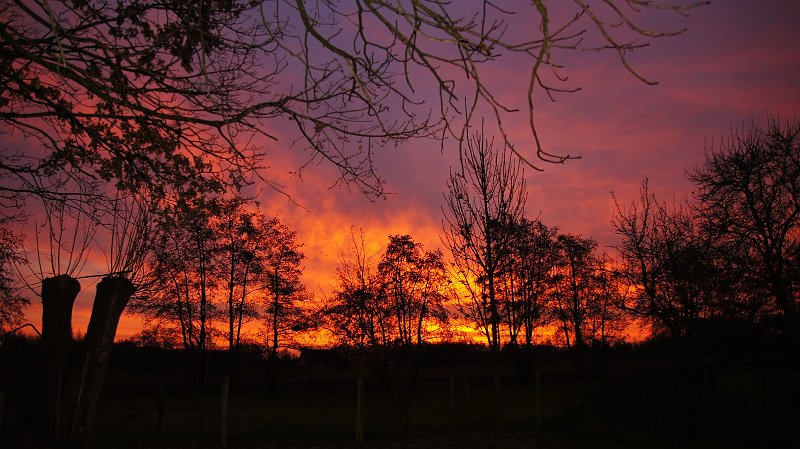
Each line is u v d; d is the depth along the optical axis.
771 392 16.89
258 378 56.59
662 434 17.11
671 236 25.73
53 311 7.84
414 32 3.08
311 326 43.72
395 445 15.86
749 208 25.41
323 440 16.64
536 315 43.34
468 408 25.22
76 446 7.51
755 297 20.03
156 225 8.02
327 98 5.71
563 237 47.53
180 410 29.38
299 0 3.29
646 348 48.56
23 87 6.93
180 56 7.10
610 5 2.55
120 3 7.01
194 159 7.54
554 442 16.56
